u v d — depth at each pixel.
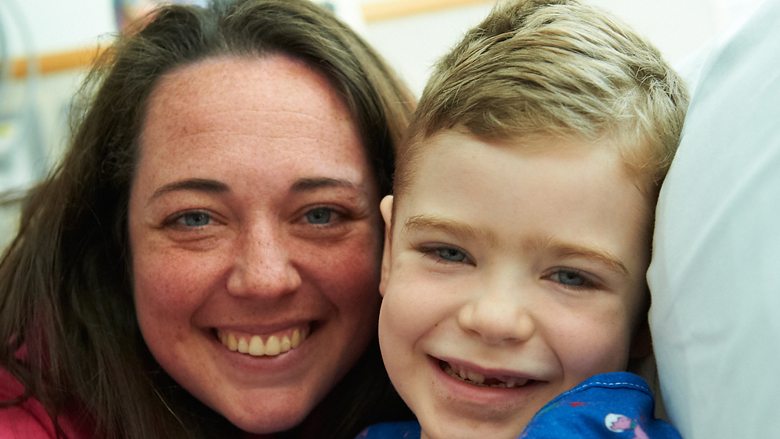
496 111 0.66
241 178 0.77
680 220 0.56
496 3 0.86
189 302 0.80
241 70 0.82
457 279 0.68
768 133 0.49
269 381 0.84
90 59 1.11
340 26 0.97
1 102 1.90
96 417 0.85
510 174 0.64
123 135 0.87
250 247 0.78
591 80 0.68
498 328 0.63
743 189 0.49
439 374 0.70
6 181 1.86
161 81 0.84
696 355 0.53
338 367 0.88
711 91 0.58
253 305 0.80
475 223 0.65
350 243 0.84
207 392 0.85
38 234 0.93
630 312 0.67
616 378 0.63
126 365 0.88
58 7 1.98
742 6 1.66
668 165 0.66
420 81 1.94
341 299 0.84
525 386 0.68
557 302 0.65
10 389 0.85
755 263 0.47
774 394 0.44
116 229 0.91
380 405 0.95
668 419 0.64
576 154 0.63
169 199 0.80
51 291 0.90
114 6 1.93
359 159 0.86
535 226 0.63
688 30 1.74
